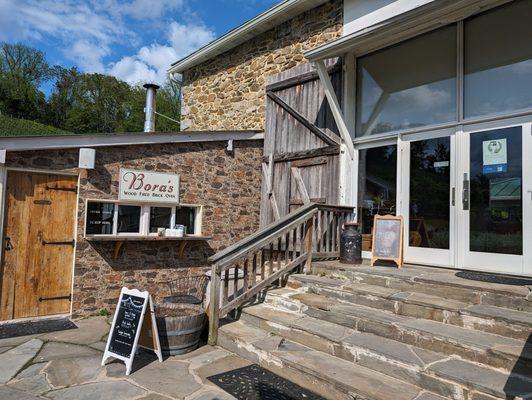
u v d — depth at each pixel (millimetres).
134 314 3543
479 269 4336
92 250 5379
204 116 8891
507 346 2705
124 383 3109
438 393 2572
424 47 5133
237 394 2895
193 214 6527
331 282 4312
